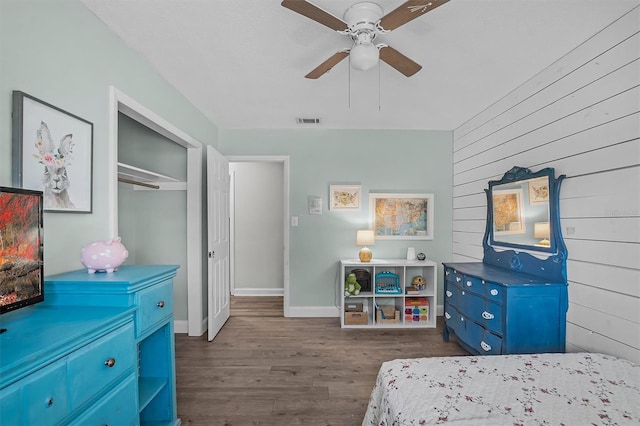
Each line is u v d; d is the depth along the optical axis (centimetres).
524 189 254
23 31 126
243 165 500
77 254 155
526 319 214
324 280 388
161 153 341
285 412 199
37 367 88
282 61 223
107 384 118
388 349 293
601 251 188
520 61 223
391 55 176
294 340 314
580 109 203
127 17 171
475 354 262
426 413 115
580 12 170
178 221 341
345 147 388
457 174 381
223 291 356
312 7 140
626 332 173
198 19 174
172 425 175
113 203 180
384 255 390
